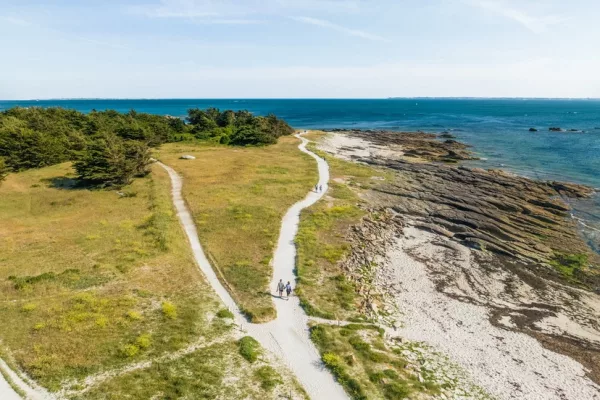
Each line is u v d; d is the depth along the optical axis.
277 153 103.25
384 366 28.45
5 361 26.62
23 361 26.58
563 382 28.70
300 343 30.53
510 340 33.34
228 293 37.31
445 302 38.91
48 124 91.62
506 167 93.69
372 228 55.34
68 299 34.00
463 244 51.97
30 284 35.78
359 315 35.22
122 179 66.88
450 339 33.03
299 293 37.50
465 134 153.25
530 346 32.66
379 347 30.75
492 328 34.94
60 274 37.94
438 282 42.69
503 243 51.19
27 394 23.97
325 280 40.69
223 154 98.62
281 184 72.88
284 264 43.41
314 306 35.56
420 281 42.75
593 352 32.28
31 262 40.44
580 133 153.75
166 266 41.19
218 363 27.61
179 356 28.02
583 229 56.16
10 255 42.16
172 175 76.62
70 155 81.62
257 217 55.69
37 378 25.23
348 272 42.88
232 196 64.19
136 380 25.41
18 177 71.00
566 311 38.09
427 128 180.38
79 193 62.88
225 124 136.88
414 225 57.81
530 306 38.78
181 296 36.03
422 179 79.69
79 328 30.02
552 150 115.38
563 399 27.08
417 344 32.06
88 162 65.56
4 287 35.41
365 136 142.00
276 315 34.09
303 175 80.31
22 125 86.38
